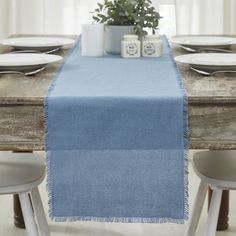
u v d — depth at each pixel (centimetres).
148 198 157
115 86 165
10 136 156
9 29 368
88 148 155
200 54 206
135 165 155
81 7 368
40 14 369
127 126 153
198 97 152
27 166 199
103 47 224
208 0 371
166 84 167
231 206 287
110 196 157
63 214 158
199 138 155
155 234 257
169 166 155
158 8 368
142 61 210
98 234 256
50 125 154
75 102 152
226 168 197
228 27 375
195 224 224
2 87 164
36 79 176
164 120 153
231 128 154
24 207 188
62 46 244
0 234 256
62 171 156
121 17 225
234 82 170
